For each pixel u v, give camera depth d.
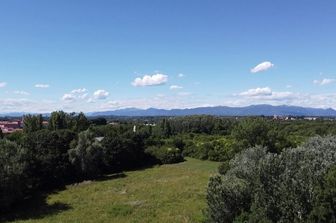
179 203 54.62
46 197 65.00
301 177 29.41
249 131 85.44
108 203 57.47
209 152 107.25
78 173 79.19
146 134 121.06
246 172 34.56
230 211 33.66
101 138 97.38
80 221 48.59
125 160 94.88
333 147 39.66
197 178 75.19
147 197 59.81
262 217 29.03
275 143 85.31
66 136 81.50
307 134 115.94
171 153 104.00
